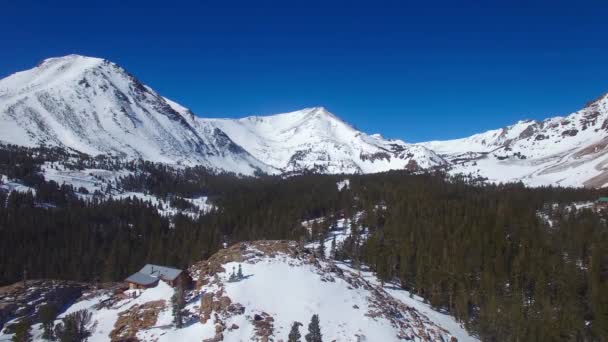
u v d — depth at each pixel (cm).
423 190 18850
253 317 6156
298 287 7075
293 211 17575
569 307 7919
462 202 15538
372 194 19712
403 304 7838
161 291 7281
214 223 16938
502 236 11356
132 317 6519
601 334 7362
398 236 12356
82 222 17038
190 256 12362
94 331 6319
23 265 12325
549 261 9788
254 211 18262
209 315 6216
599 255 9725
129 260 12938
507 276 9500
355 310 6819
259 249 8450
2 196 18762
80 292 8850
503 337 7338
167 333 5969
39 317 7231
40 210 17700
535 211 15075
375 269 10931
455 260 9981
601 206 15962
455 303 8662
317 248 12706
